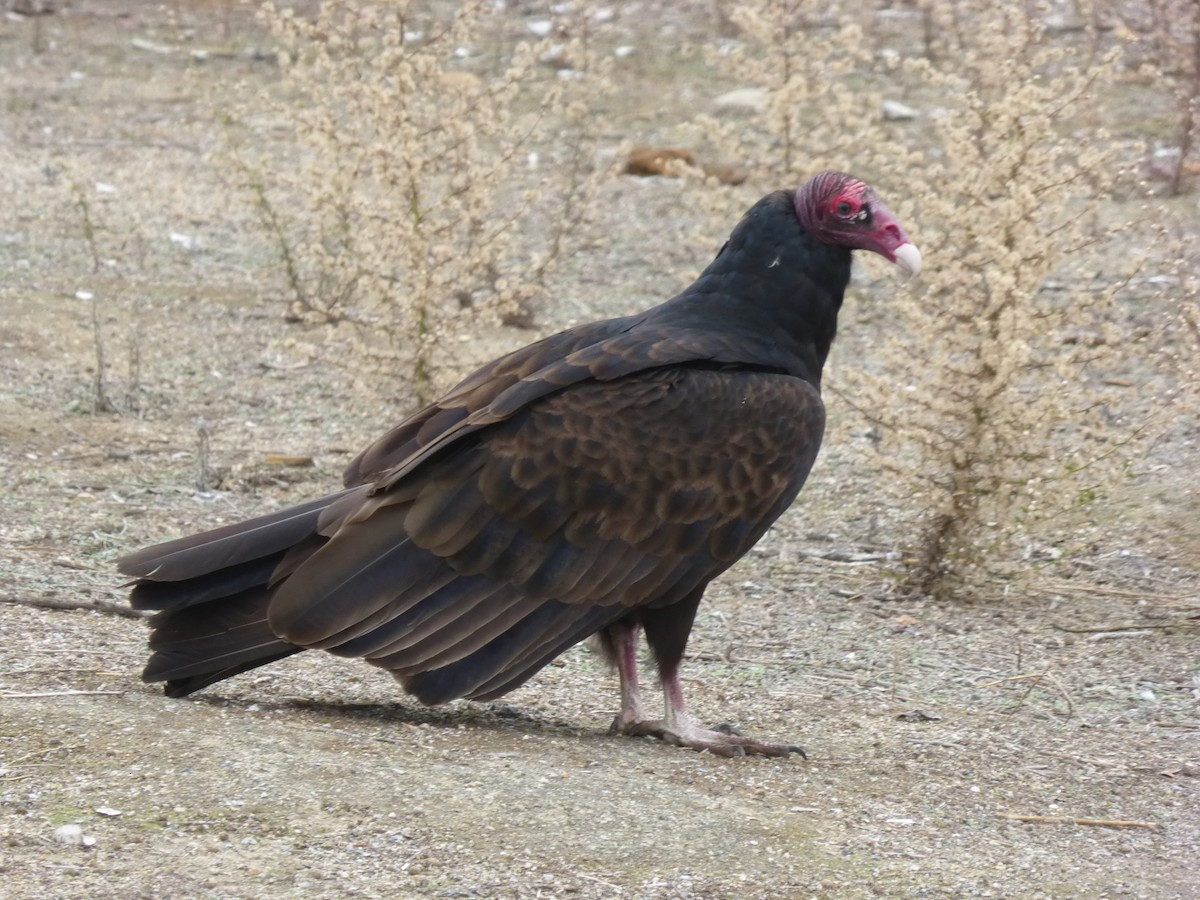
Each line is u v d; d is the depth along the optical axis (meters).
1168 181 22.34
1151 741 9.69
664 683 9.28
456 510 8.66
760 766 8.93
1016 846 8.02
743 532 9.07
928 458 12.62
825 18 28.97
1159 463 14.81
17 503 13.03
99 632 10.16
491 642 8.70
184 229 21.66
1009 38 15.66
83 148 25.09
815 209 9.55
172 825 7.40
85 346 17.30
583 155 23.14
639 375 8.95
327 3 14.98
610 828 7.75
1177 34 24.33
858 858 7.70
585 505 8.74
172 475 14.14
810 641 11.41
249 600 8.84
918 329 12.88
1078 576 12.82
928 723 9.89
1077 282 18.66
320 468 14.58
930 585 12.48
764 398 9.07
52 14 32.91
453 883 7.07
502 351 16.78
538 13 31.42
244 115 26.84
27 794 7.59
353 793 7.86
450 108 15.06
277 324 18.52
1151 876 7.73
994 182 12.69
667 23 31.34
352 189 15.55
